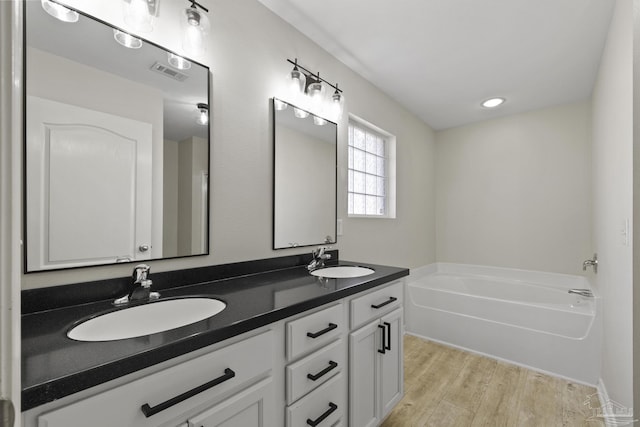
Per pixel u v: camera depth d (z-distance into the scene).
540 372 2.20
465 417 1.71
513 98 2.79
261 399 0.94
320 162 2.02
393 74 2.37
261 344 0.94
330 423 1.21
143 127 1.20
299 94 1.88
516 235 3.17
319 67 2.01
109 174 1.11
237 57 1.54
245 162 1.57
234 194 1.52
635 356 0.77
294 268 1.79
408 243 3.08
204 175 1.39
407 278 3.04
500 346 2.40
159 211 1.24
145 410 0.68
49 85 0.99
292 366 1.04
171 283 1.27
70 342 0.73
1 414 0.32
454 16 1.71
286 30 1.79
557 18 1.70
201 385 0.78
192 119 1.35
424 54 2.09
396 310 1.69
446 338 2.67
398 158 2.92
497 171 3.28
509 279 3.17
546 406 1.81
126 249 1.15
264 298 1.12
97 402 0.62
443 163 3.65
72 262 1.03
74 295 1.02
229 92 1.50
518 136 3.16
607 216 1.89
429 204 3.54
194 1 1.31
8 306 0.33
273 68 1.72
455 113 3.16
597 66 2.20
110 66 1.12
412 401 1.86
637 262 0.78
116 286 1.11
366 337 1.42
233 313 0.94
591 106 2.73
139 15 1.10
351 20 1.77
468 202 3.47
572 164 2.86
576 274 2.83
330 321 1.22
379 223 2.63
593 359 2.03
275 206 1.72
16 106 0.34
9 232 0.33
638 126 0.78
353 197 2.48
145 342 0.72
